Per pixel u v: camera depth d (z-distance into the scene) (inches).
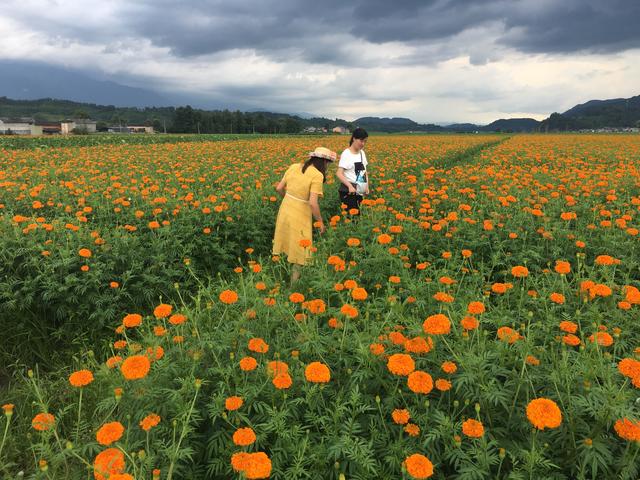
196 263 228.5
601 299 134.4
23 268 179.5
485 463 73.4
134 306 180.7
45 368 153.6
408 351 95.3
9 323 161.3
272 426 81.2
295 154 770.8
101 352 158.4
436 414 80.8
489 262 180.9
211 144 1104.8
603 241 200.5
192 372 90.8
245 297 125.8
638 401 80.9
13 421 121.3
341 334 108.1
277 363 92.3
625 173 400.5
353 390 90.4
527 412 71.0
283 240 204.8
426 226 211.6
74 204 302.2
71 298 164.4
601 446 73.5
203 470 86.3
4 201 312.7
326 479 79.1
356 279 159.8
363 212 250.2
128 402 92.0
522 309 125.6
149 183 391.2
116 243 199.5
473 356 88.4
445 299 113.6
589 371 83.3
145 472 77.4
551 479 71.2
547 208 258.4
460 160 784.3
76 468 95.5
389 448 80.7
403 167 497.4
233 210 280.2
